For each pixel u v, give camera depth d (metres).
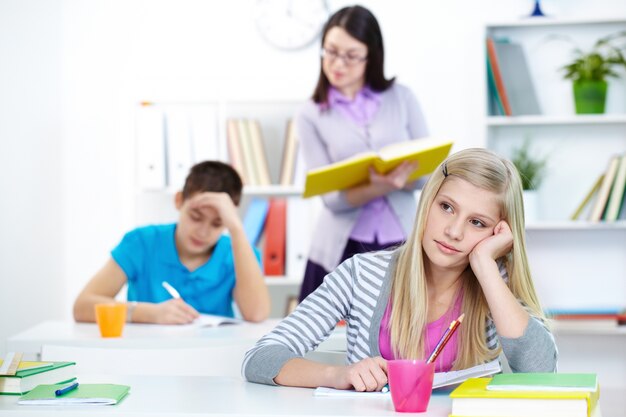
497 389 1.29
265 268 4.36
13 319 4.66
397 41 4.60
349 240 3.38
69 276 4.77
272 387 1.59
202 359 1.96
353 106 3.42
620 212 4.31
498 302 1.65
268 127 4.56
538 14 4.39
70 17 4.76
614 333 4.20
